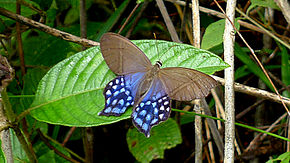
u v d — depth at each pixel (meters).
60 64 0.37
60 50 0.49
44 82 0.37
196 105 0.40
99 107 0.36
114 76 0.37
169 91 0.38
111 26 0.48
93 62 0.38
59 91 0.37
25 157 0.40
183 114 0.49
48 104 0.36
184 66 0.37
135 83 0.38
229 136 0.38
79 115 0.36
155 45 0.38
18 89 0.45
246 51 0.48
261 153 0.47
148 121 0.37
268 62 0.49
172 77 0.38
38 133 0.44
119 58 0.37
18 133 0.35
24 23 0.40
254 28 0.48
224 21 0.40
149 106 0.38
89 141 0.47
